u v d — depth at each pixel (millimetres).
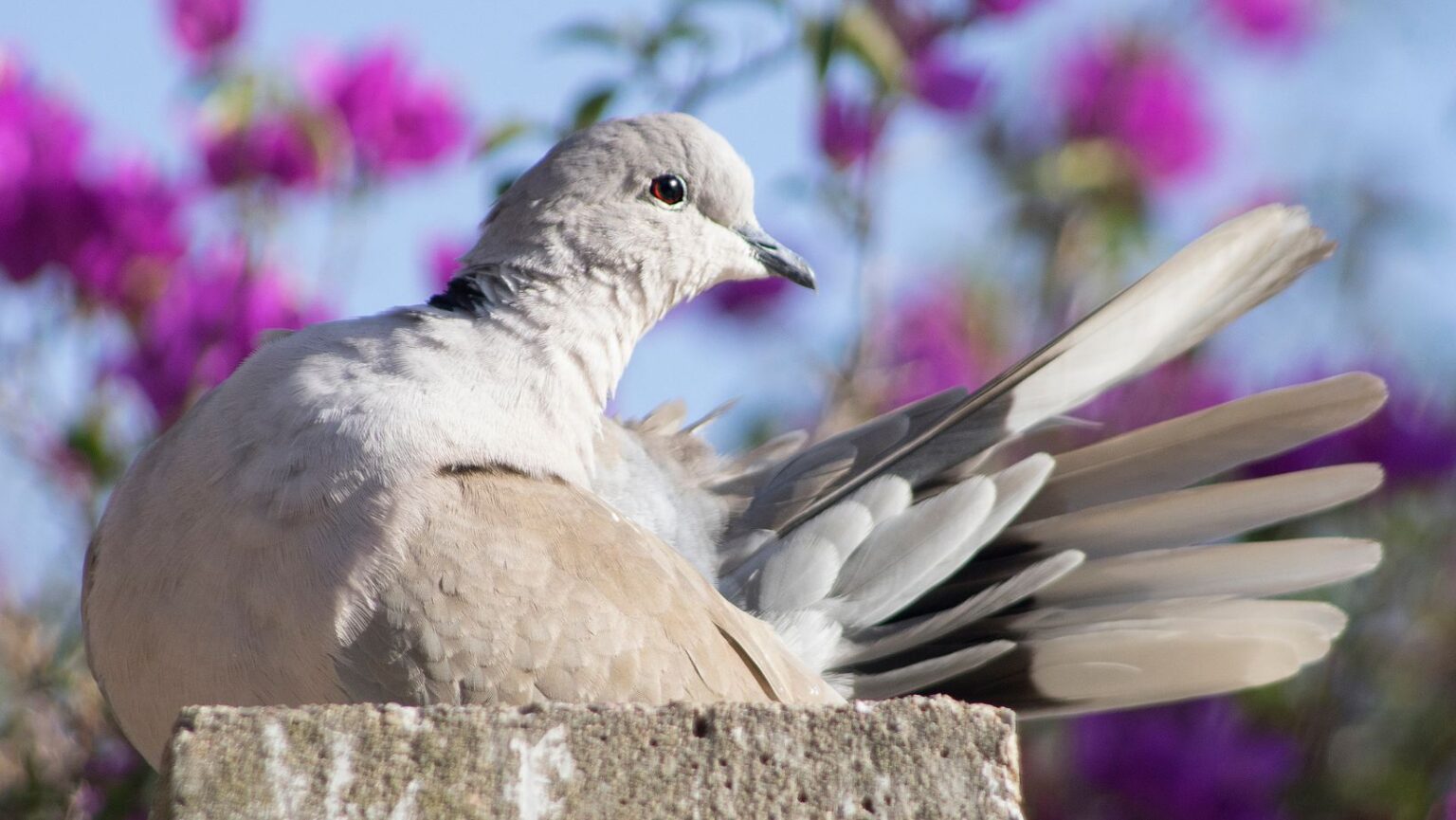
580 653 7879
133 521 8148
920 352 13781
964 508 9930
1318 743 12164
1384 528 12602
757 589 9914
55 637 11031
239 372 8445
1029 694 9789
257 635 7812
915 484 10195
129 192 11773
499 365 8750
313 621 7738
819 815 5781
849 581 9953
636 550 8422
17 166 11703
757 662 8633
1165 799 11875
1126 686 9656
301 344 8492
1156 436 10008
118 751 10719
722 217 9930
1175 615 9750
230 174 12078
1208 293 9695
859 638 9961
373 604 7754
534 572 7949
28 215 11586
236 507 7902
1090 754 12016
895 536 9984
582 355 9133
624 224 9484
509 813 5660
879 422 10492
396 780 5629
